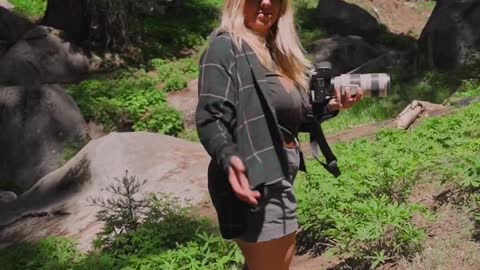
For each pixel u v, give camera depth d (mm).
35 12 25406
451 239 5184
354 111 15133
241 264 5676
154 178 9211
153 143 9969
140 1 24922
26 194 10266
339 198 5953
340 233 5418
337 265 5402
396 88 17328
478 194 5660
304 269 5605
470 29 20359
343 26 27172
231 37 3068
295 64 3221
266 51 3146
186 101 18500
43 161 14867
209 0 28750
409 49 25125
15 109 15094
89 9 22062
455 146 6812
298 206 6086
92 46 22016
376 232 5102
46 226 9148
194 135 16391
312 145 3387
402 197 6129
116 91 18281
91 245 7738
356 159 7164
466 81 14625
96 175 9602
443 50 20609
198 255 5867
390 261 5160
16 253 7922
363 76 3297
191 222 7016
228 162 2820
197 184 9031
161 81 20000
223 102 2971
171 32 24734
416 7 33375
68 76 20203
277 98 3107
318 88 3291
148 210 8164
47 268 6969
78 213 9102
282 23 3223
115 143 9906
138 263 5977
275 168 3035
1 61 18953
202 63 3059
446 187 6059
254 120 3018
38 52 19859
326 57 23656
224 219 3084
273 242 3170
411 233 5156
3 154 14766
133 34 23344
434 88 17047
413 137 7922
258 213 3129
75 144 15156
